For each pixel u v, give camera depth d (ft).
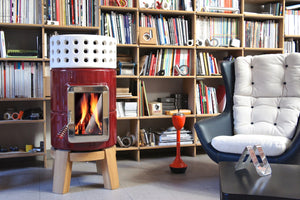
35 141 11.79
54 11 10.76
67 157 8.13
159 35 11.72
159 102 12.23
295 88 9.33
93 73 8.13
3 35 10.36
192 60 12.12
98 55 8.18
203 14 11.98
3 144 11.47
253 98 9.89
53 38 8.23
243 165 6.12
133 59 11.90
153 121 12.91
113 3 11.44
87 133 8.20
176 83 13.10
